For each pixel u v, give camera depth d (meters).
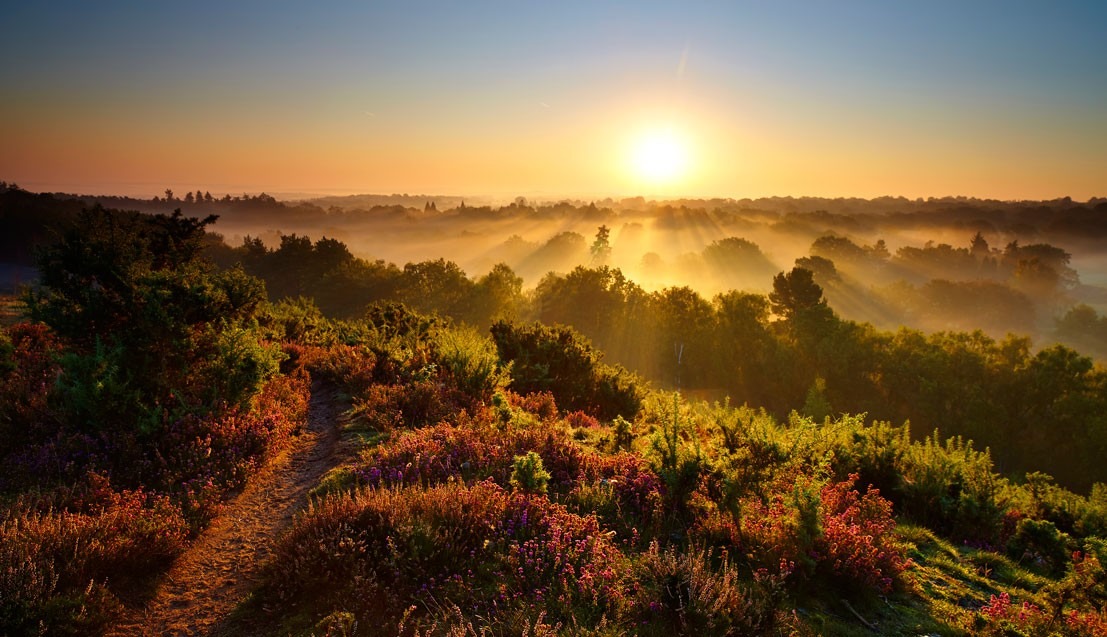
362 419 10.37
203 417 8.80
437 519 5.66
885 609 5.25
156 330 9.37
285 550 5.19
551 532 5.52
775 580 5.11
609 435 10.76
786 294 79.75
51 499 6.01
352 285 96.81
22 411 8.33
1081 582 5.82
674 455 7.34
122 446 7.59
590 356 17.38
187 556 5.65
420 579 4.85
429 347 16.25
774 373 59.91
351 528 5.33
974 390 48.00
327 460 8.49
